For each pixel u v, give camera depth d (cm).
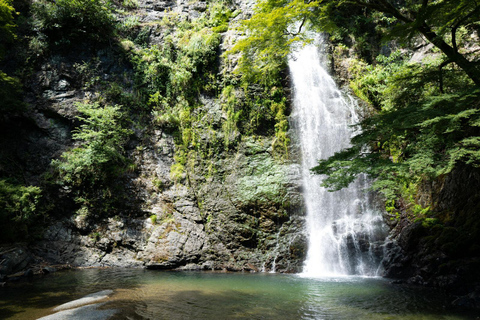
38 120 1634
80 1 1769
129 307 771
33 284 1045
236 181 1650
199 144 1744
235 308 782
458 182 1279
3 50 1555
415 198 1499
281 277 1252
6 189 1341
